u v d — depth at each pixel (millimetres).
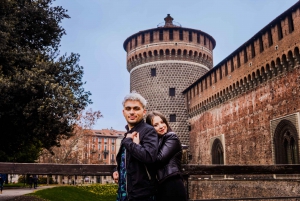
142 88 48062
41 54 23391
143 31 48844
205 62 49594
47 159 66875
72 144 50500
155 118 4973
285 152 25906
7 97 18516
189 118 46281
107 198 28938
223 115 36562
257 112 29703
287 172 6699
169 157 4426
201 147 42094
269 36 27906
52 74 22062
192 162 44188
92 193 30312
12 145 23656
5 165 5613
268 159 27625
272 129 27219
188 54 47656
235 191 27500
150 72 47844
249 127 30953
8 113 19375
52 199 22109
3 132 21531
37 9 22688
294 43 24344
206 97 40625
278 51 26344
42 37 24281
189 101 45844
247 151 31031
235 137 33531
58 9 24812
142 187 4176
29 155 41062
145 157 4074
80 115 50344
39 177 59219
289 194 21328
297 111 24094
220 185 29266
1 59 19594
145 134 4336
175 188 4391
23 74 19359
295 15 24453
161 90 46750
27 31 23547
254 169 6527
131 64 50719
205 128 41219
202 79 42219
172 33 48062
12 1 20422
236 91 33562
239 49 32656
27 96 19641
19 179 54906
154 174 4316
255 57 29891
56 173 5809
